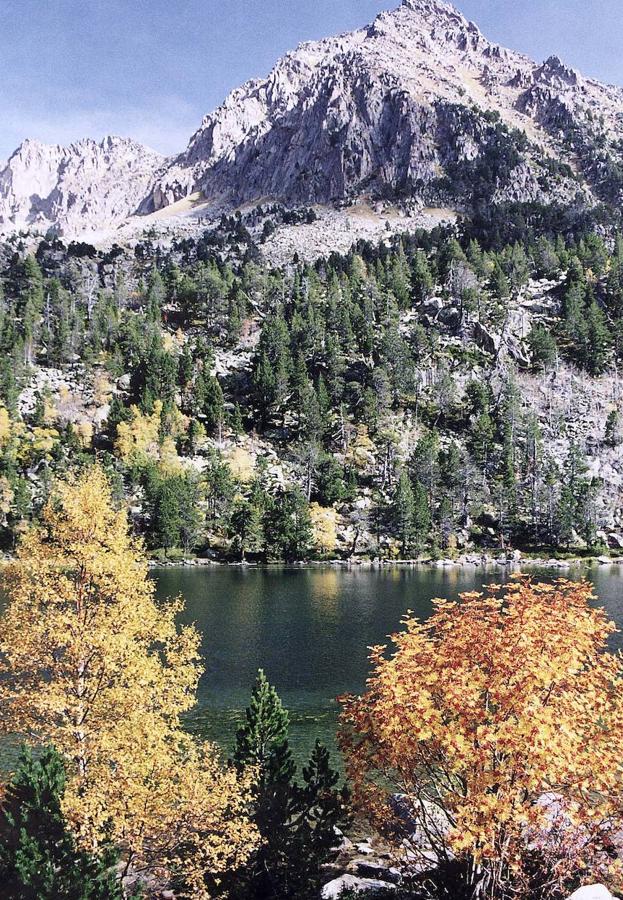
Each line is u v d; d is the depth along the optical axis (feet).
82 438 492.95
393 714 39.34
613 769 34.71
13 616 53.93
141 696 52.31
